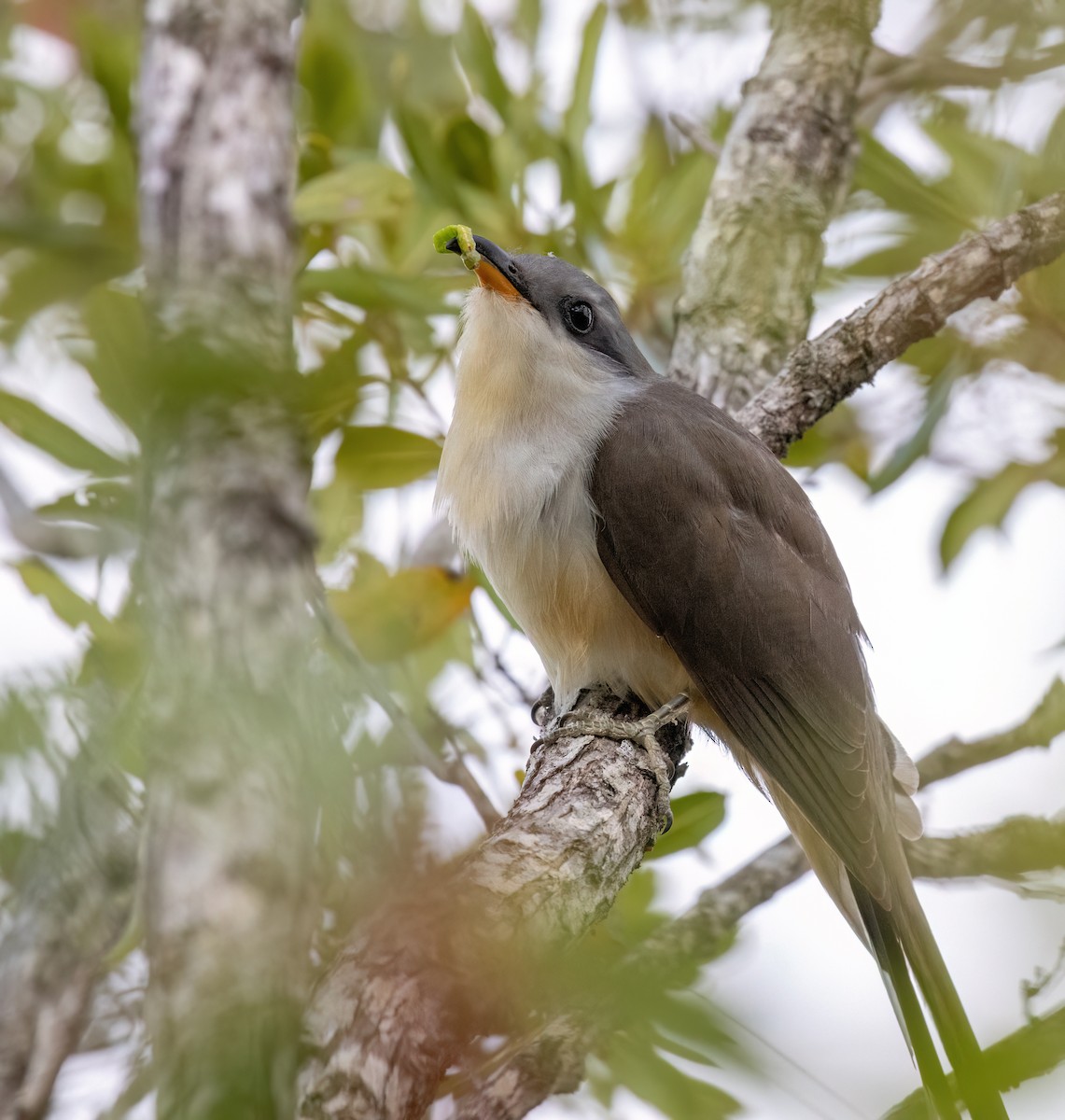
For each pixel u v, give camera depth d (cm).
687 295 988
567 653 920
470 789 758
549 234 1011
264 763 295
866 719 880
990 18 998
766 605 880
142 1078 428
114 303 363
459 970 368
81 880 393
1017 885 416
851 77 999
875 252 1040
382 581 820
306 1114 373
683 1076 597
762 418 923
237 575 306
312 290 889
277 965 280
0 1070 420
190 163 409
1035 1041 334
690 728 954
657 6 1091
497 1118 587
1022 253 893
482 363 916
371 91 1084
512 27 1080
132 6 1053
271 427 311
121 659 429
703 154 1044
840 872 861
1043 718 854
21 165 1059
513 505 895
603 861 676
